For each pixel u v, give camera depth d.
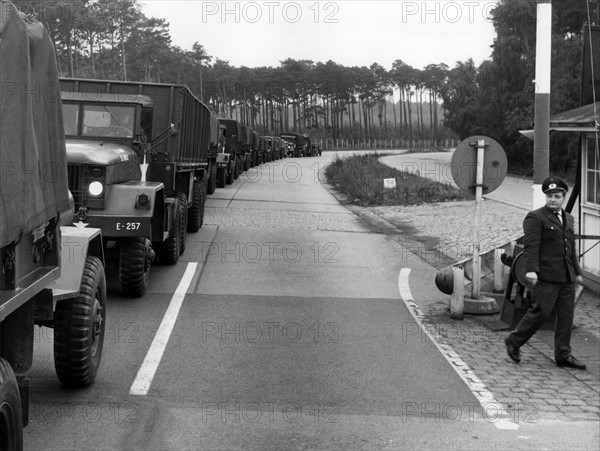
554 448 5.92
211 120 23.78
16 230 4.44
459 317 10.29
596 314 10.71
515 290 11.16
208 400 6.78
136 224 10.36
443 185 32.41
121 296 11.05
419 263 15.24
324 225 21.45
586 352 8.85
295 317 10.20
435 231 20.70
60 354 6.59
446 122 64.75
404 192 30.73
